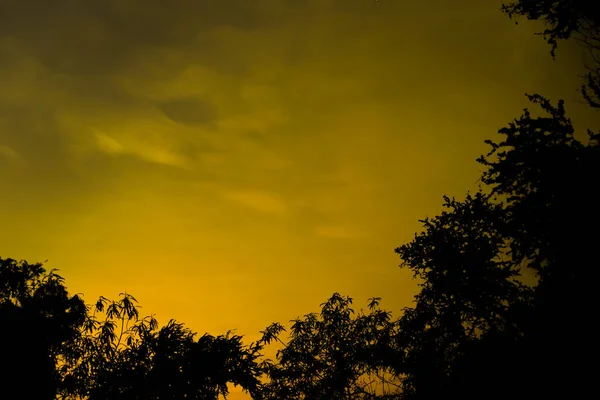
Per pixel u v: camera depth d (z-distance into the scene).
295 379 19.66
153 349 18.42
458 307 15.89
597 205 13.86
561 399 13.76
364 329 19.45
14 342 17.61
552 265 14.28
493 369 14.59
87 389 18.19
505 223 15.01
